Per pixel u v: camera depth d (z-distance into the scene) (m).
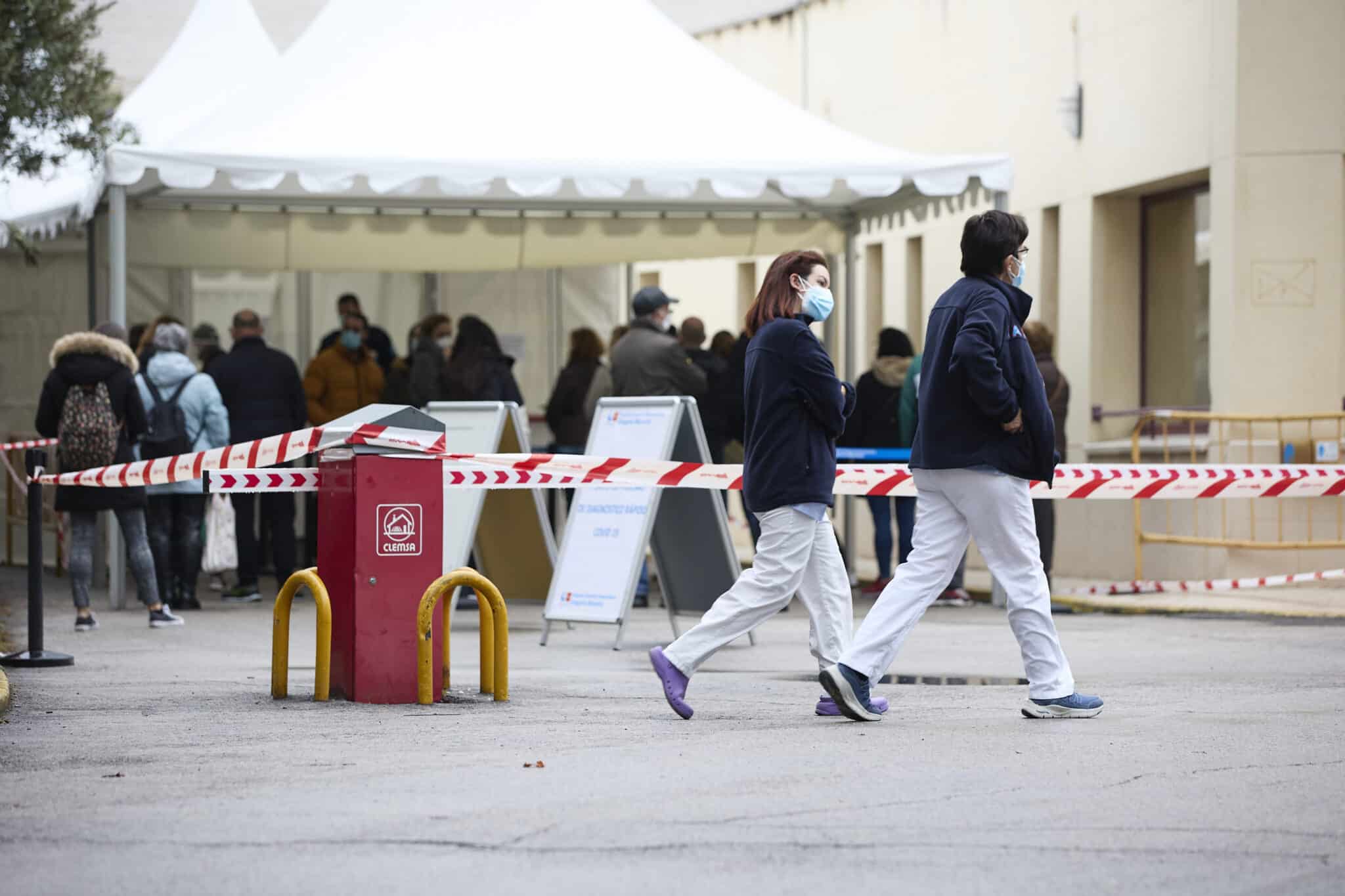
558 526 36.06
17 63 33.22
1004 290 15.15
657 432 22.98
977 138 40.66
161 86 37.62
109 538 29.11
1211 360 32.38
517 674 19.61
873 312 46.91
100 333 24.39
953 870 9.90
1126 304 36.06
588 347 32.22
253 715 15.89
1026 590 15.42
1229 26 31.75
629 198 36.72
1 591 32.41
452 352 32.09
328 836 10.75
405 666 16.88
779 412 15.68
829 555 16.14
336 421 17.02
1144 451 34.28
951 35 41.69
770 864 10.04
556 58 29.97
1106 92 35.53
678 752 13.69
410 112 28.58
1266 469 21.19
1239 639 23.25
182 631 24.77
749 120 29.59
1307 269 31.50
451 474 20.44
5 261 38.56
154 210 36.44
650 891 9.48
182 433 28.34
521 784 12.37
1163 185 34.53
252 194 35.62
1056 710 15.49
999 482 15.09
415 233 38.16
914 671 19.92
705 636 15.70
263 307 41.94
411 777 12.66
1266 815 11.27
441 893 9.47
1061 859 10.15
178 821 11.20
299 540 38.88
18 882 9.75
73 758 13.54
